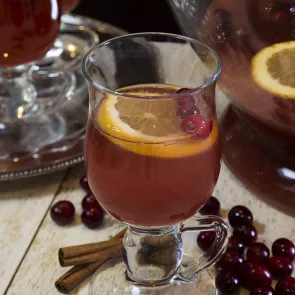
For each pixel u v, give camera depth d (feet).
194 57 1.40
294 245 1.56
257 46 1.63
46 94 2.06
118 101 1.28
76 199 1.71
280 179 1.67
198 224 1.44
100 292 1.50
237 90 1.60
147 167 1.27
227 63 1.64
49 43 1.87
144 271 1.47
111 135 1.28
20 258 1.56
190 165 1.29
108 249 1.54
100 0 3.28
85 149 1.38
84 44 2.34
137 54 1.44
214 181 1.37
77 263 1.50
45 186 1.75
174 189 1.30
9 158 1.77
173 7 1.77
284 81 1.58
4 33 1.76
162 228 1.42
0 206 1.69
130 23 3.29
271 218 1.65
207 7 1.65
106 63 1.42
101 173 1.32
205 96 1.31
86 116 1.95
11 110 1.96
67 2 2.16
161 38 1.42
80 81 2.13
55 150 1.80
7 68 1.93
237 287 1.47
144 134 1.27
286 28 1.61
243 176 1.73
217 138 1.36
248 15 1.61
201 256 1.47
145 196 1.30
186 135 1.28
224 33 1.64
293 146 1.63
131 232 1.44
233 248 1.54
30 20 1.76
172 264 1.45
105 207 1.38
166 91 1.43
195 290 1.50
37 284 1.50
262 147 1.74
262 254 1.52
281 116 1.56
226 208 1.67
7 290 1.49
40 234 1.62
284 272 1.49
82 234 1.62
